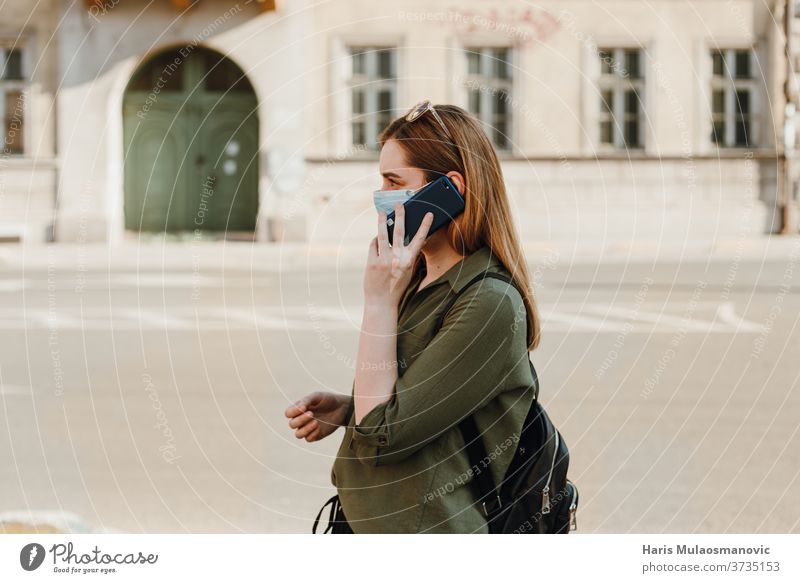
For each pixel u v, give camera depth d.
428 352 1.58
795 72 17.91
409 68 17.73
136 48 17.69
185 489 4.28
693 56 17.92
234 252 15.76
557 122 17.91
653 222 17.81
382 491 1.62
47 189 17.64
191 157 18.20
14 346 8.03
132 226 18.20
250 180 18.30
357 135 17.45
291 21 17.42
